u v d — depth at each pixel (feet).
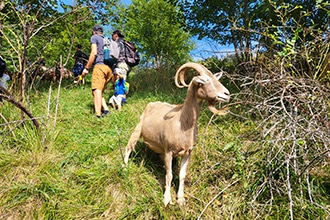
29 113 11.01
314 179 9.41
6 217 8.57
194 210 8.97
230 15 22.13
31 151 10.89
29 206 8.86
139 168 10.33
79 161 10.76
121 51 19.62
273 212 8.64
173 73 25.46
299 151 9.41
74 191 9.34
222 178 10.16
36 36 19.06
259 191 8.90
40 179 9.59
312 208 8.41
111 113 15.97
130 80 24.79
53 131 11.82
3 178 9.68
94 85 15.64
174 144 8.80
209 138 12.23
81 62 30.63
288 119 8.80
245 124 12.89
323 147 9.18
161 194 9.44
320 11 15.83
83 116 15.40
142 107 17.01
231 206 9.02
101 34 16.69
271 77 9.80
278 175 9.54
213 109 8.20
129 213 8.65
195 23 24.70
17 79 13.93
